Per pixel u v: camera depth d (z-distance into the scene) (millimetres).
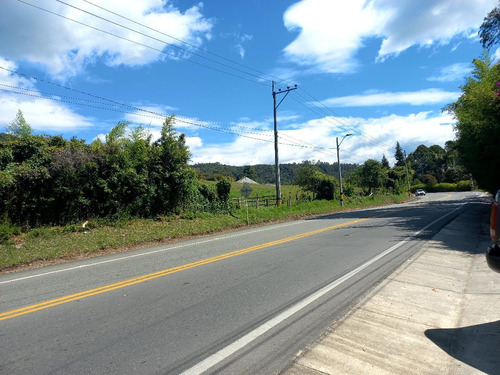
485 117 17484
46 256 11180
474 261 8555
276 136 29688
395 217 20578
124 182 18062
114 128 19719
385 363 3602
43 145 16328
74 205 16203
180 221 19422
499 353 3779
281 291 6160
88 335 4473
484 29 16797
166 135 21016
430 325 4613
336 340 4117
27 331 4680
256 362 3666
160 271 8086
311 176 43625
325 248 10555
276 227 18641
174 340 4250
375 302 5414
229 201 24891
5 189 14195
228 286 6566
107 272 8375
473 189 86375
